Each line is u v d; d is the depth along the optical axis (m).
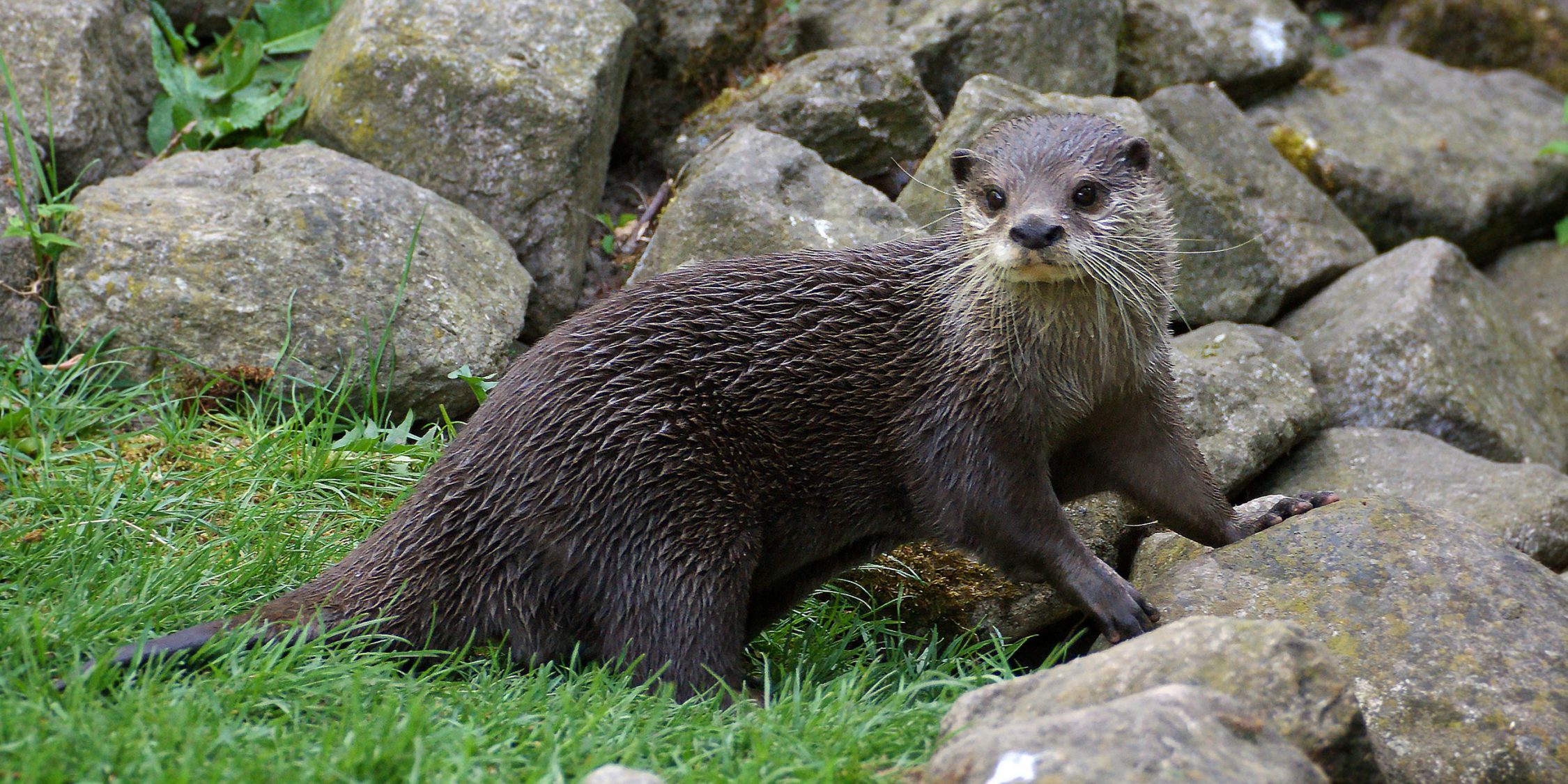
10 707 5.39
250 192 10.55
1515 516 9.92
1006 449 7.50
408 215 10.78
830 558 8.34
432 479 7.45
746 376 7.55
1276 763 4.93
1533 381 12.85
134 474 8.59
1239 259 12.05
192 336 9.91
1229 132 13.70
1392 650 6.73
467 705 6.32
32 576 7.52
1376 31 19.64
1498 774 6.14
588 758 5.70
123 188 10.52
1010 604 8.89
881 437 7.73
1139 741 4.83
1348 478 10.73
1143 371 7.65
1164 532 8.77
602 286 12.21
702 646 7.34
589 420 7.29
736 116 12.61
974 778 4.95
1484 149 15.73
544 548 7.30
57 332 10.32
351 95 11.56
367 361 10.15
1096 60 13.77
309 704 6.19
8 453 8.84
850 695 6.49
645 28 13.09
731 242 10.88
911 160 12.49
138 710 5.53
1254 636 5.60
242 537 8.28
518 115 11.55
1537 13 19.16
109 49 12.00
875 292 7.77
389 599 7.22
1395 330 11.86
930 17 13.27
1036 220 6.99
